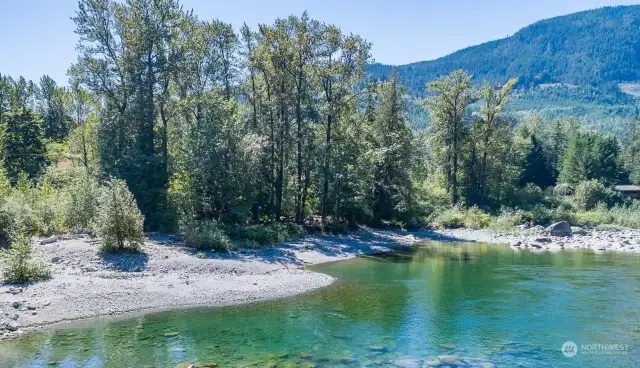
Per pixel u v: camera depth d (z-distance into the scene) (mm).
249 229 27719
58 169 38688
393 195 39938
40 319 12844
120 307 14406
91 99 41438
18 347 10969
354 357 10930
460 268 23078
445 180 56531
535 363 10688
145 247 21750
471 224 42719
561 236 36781
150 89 31969
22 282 15539
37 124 48344
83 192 24750
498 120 53438
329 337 12367
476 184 53906
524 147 63094
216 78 36969
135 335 12133
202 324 13281
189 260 20094
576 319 14086
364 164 36344
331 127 35938
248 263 21234
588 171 65750
